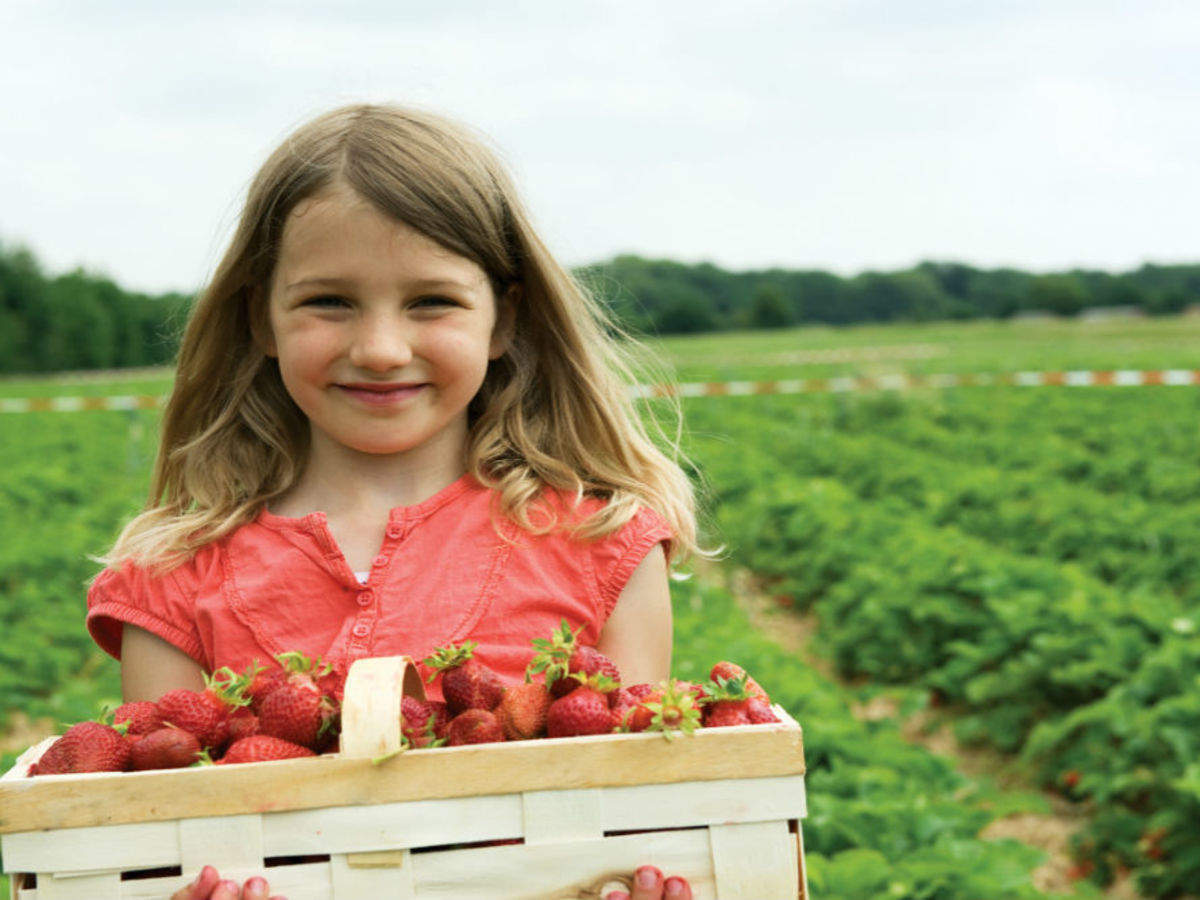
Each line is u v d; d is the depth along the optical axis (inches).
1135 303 5487.2
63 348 3503.9
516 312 104.0
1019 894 180.4
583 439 103.5
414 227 87.6
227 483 100.5
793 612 440.5
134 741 74.0
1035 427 859.4
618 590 97.2
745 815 70.3
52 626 361.1
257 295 99.3
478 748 69.4
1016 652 315.9
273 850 68.6
